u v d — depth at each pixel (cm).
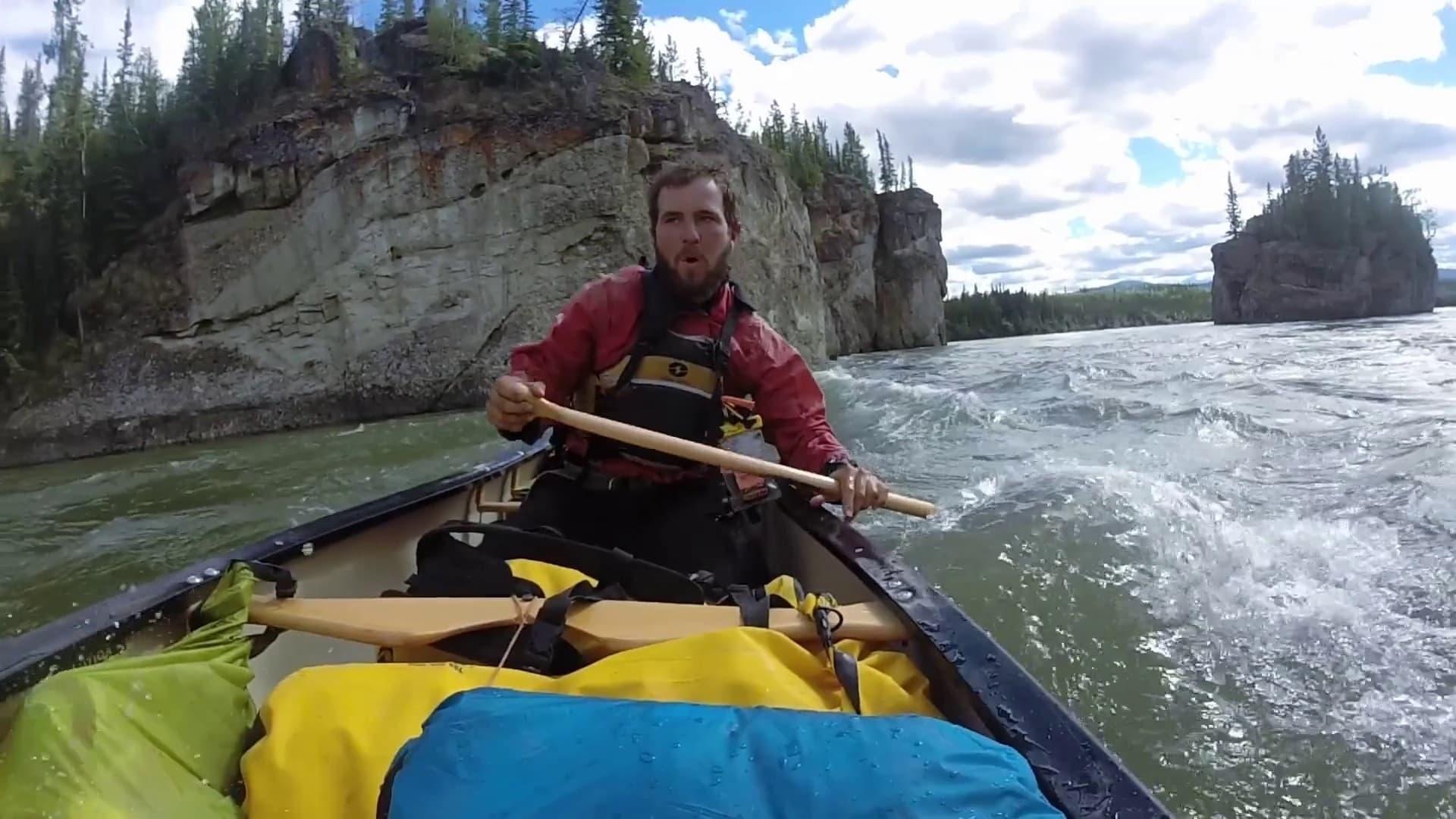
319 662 164
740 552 203
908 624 127
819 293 2573
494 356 1551
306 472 801
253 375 1494
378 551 202
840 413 906
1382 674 233
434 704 102
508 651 116
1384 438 505
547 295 1567
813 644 128
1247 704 226
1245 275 5728
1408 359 1092
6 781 78
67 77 2428
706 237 202
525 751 77
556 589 150
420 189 1530
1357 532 343
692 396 207
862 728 80
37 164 2002
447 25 1730
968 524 391
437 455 866
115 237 1565
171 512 652
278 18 2150
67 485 880
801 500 214
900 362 2459
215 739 101
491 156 1546
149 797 84
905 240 4119
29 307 1496
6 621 416
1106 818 77
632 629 128
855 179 3969
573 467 209
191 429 1455
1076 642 269
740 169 1967
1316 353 1299
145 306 1497
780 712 84
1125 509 390
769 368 217
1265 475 450
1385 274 5522
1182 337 2673
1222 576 310
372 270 1519
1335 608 277
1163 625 277
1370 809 182
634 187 1614
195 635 118
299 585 167
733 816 68
